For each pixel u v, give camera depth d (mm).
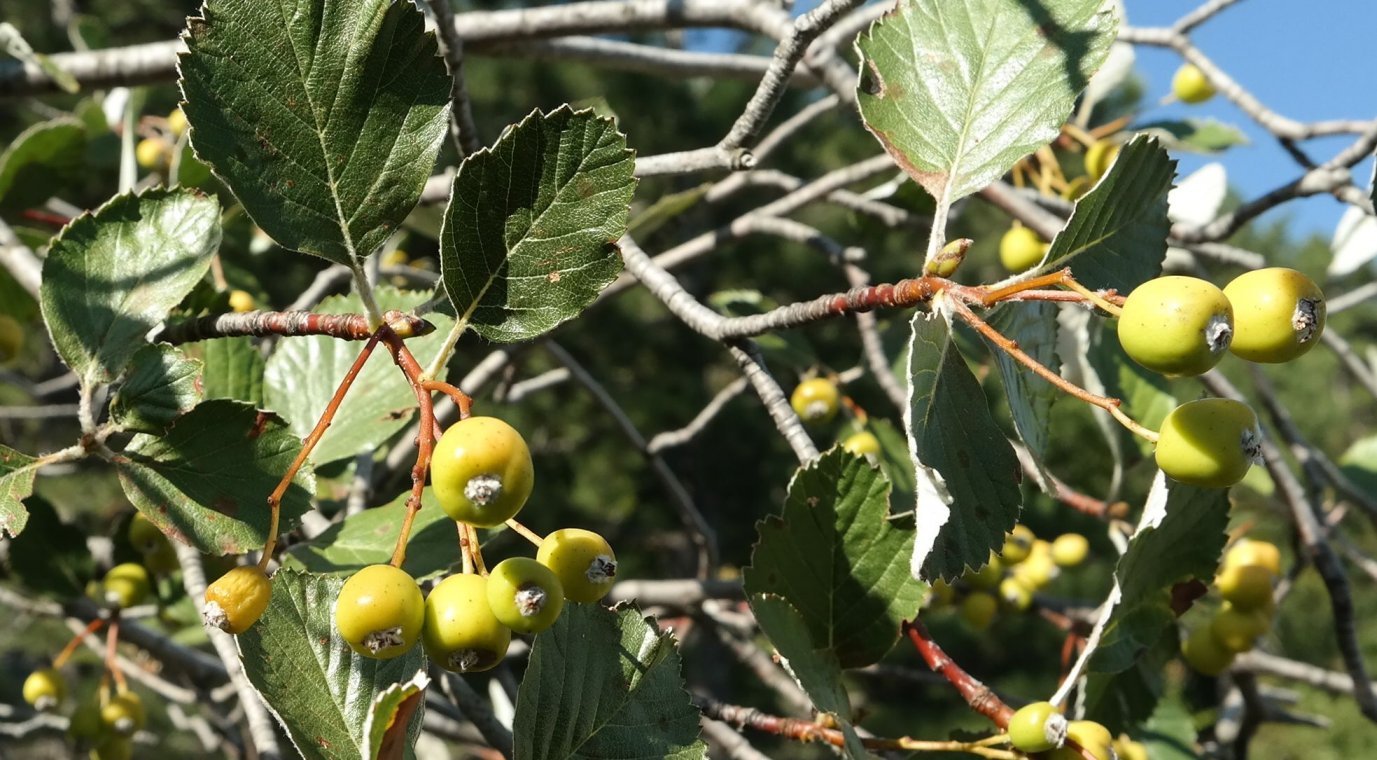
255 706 335
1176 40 552
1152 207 271
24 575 444
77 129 461
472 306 233
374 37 236
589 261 233
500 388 666
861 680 1341
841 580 300
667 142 1525
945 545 242
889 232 588
